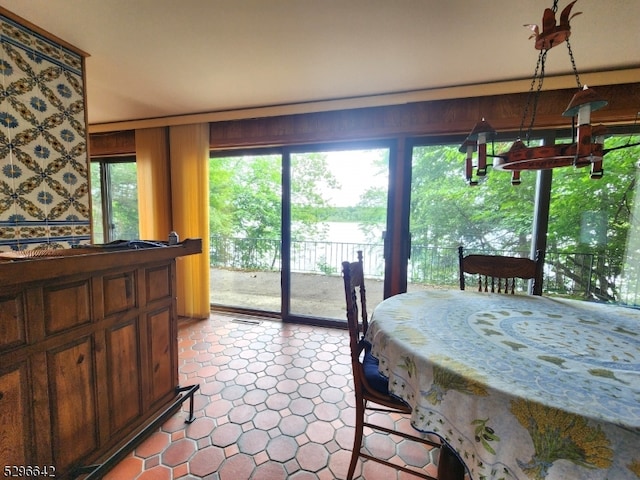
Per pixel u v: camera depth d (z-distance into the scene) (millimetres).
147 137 3131
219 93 2432
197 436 1544
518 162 1207
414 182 2646
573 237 2355
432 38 1655
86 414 1194
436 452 1468
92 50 1791
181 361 2309
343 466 1384
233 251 3471
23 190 1539
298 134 2748
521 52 1782
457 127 2359
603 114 2047
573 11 1397
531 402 701
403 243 2678
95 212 3551
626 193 2229
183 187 3098
